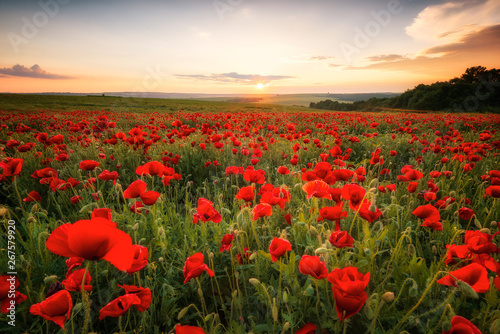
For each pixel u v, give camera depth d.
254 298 1.79
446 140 6.82
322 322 1.47
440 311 1.47
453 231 2.24
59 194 3.29
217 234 2.29
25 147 4.14
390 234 2.21
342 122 14.52
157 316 1.69
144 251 1.32
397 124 13.49
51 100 51.56
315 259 1.26
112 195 3.42
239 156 5.66
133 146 5.16
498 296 1.54
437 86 64.81
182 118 18.27
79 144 5.96
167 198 3.45
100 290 1.77
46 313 1.08
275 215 2.62
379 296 1.51
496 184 2.67
